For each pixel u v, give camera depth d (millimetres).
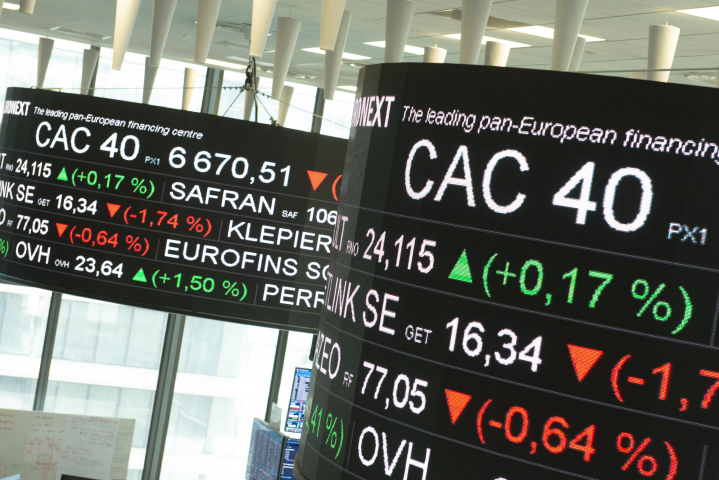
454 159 2398
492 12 9172
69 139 4559
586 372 2219
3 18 13438
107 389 12281
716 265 2150
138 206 4461
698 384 2150
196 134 4426
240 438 12586
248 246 4461
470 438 2322
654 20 8352
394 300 2475
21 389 12109
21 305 12062
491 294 2320
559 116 2273
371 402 2498
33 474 9539
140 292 4449
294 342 12703
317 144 4535
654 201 2184
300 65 14273
